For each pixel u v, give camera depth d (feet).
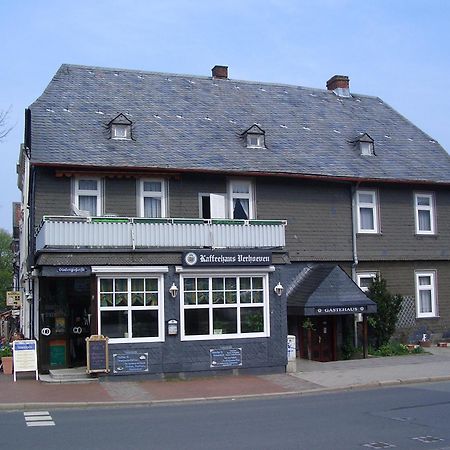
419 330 93.30
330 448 33.32
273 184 85.61
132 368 62.85
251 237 69.82
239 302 67.67
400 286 92.94
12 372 67.26
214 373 65.41
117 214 77.00
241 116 94.38
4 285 245.04
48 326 71.41
